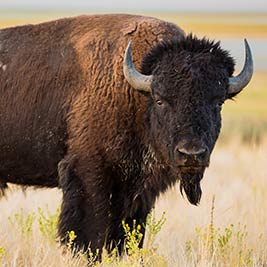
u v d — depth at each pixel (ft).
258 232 125.39
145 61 106.32
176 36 111.96
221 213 135.54
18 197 143.54
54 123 114.73
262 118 366.43
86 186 110.52
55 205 142.82
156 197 116.37
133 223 111.04
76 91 112.68
